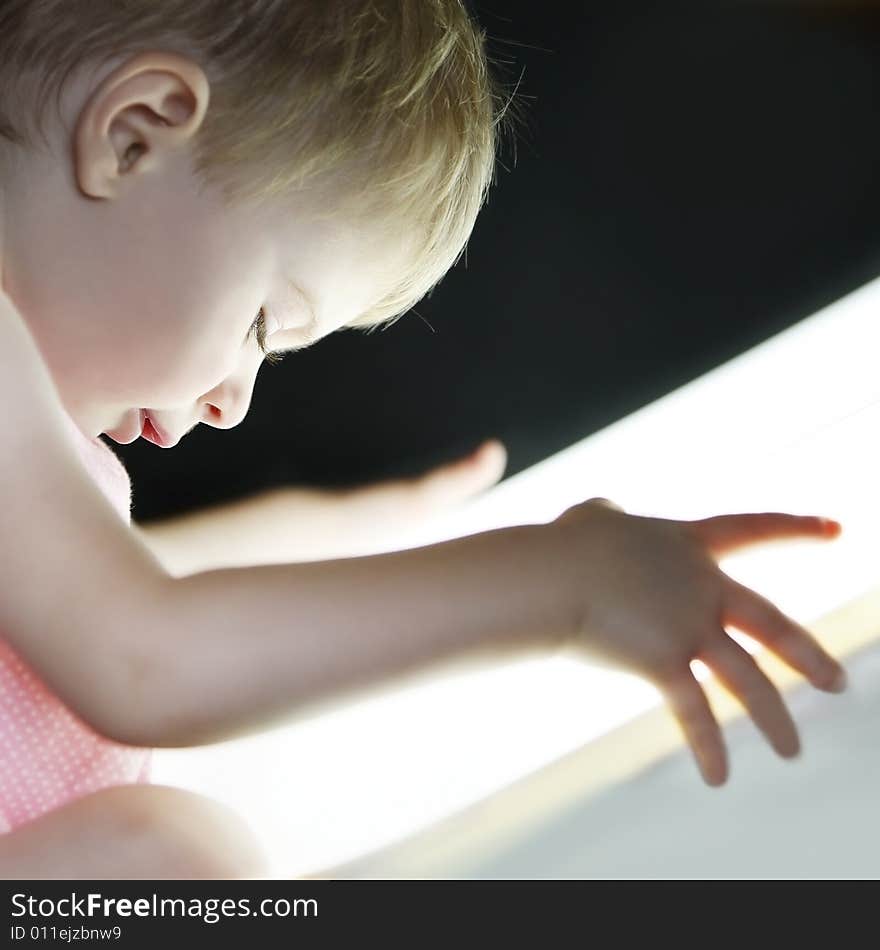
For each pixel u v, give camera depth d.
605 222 1.65
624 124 1.76
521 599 0.65
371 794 0.70
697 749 0.60
